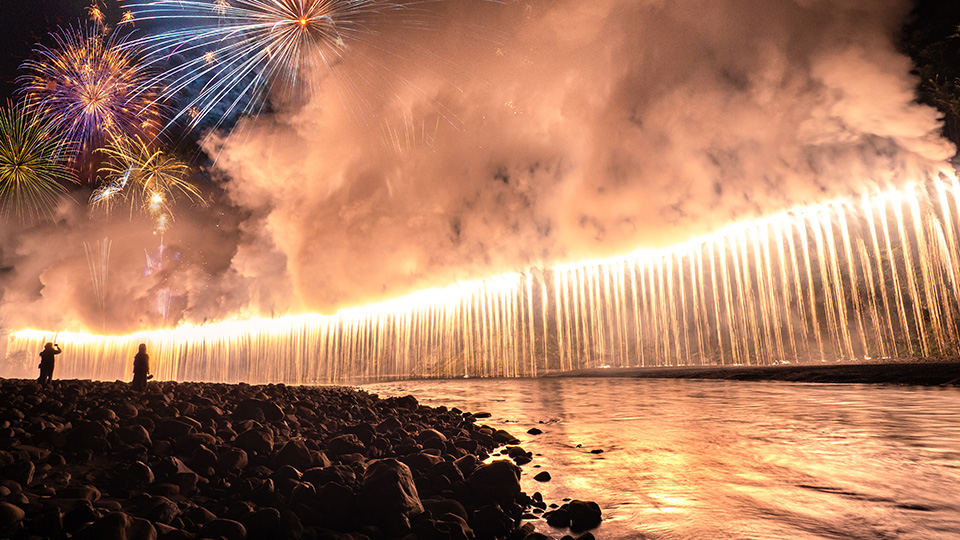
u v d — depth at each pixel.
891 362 27.02
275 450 8.42
